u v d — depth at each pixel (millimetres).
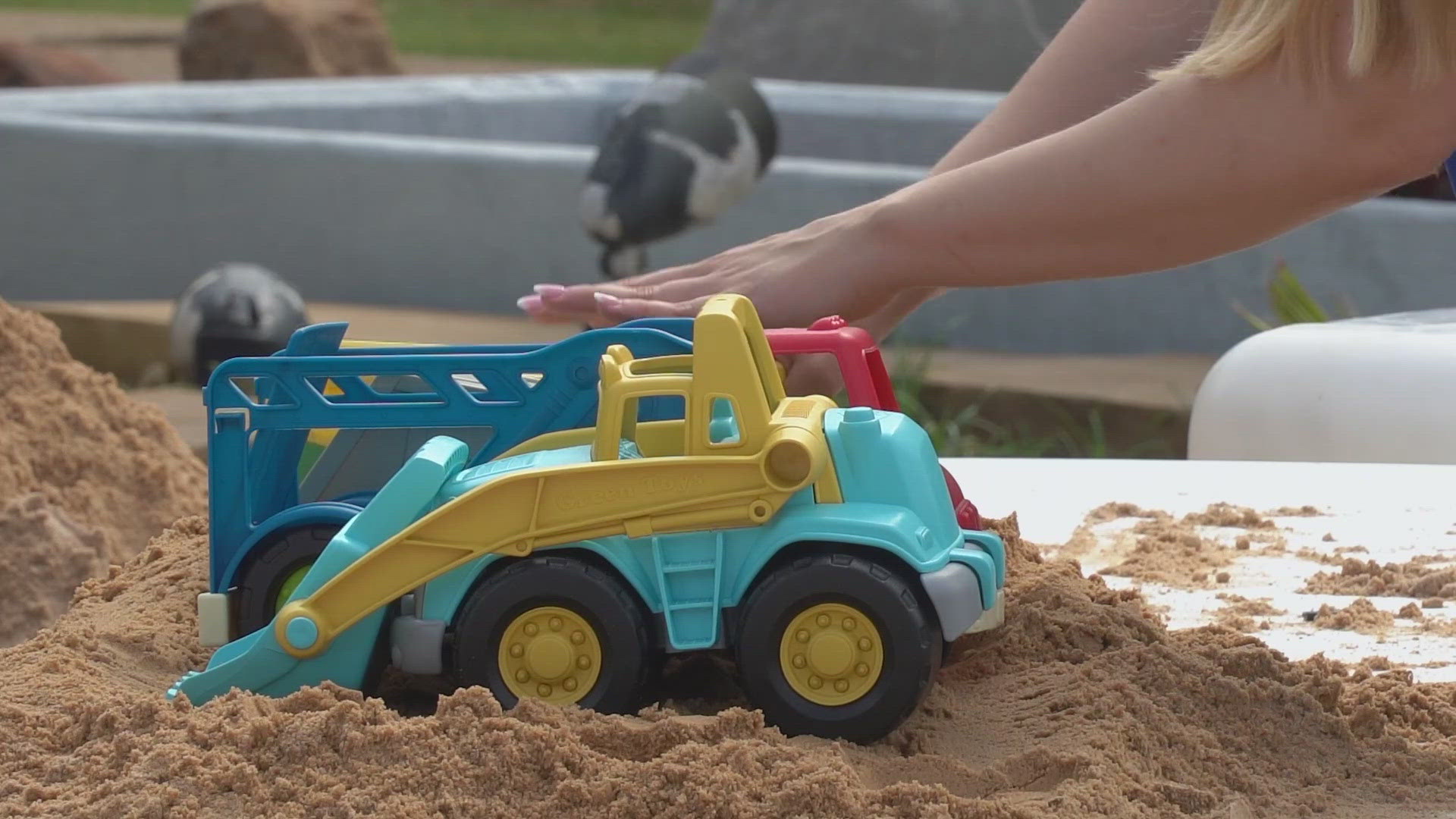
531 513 1588
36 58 8859
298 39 8742
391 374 1705
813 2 8070
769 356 1637
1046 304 5281
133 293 6016
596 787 1522
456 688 1603
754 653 1573
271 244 5984
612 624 1574
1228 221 1699
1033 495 2193
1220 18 1691
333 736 1557
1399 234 4930
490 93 7266
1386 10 1616
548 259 5840
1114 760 1568
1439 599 1901
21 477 2602
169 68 11688
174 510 2730
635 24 16500
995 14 7746
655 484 1582
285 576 1678
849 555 1574
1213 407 2656
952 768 1562
